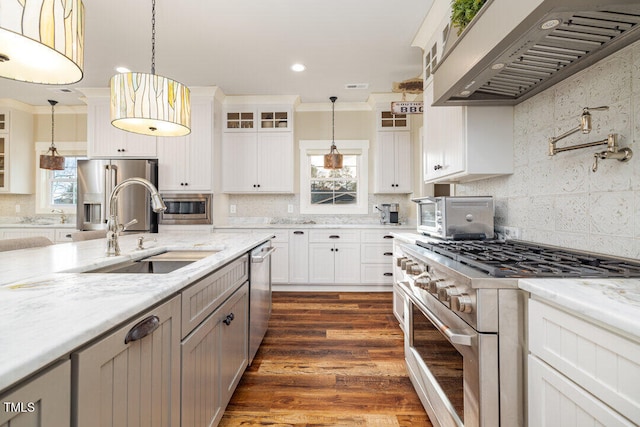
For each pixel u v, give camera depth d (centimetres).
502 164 196
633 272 100
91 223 374
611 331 67
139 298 78
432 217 230
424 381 155
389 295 384
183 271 112
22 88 385
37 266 122
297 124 454
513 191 197
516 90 172
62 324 60
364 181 452
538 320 90
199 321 119
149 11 238
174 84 179
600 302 71
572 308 75
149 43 284
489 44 117
